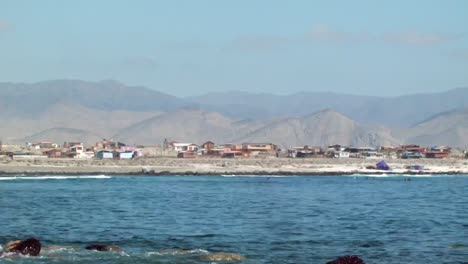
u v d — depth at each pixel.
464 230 82.69
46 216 98.00
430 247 68.75
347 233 79.38
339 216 100.38
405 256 63.34
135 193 158.12
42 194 149.75
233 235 77.31
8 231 80.44
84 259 60.00
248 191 172.38
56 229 82.69
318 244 70.50
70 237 75.44
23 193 152.88
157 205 120.62
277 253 64.62
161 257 61.22
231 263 59.25
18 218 94.88
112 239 73.81
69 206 116.19
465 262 60.38
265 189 183.88
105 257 60.97
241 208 115.06
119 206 117.44
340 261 56.19
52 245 67.56
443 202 133.88
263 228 84.19
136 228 84.06
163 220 93.56
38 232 79.69
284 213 105.31
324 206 120.88
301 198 144.62
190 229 83.12
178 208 114.19
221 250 66.31
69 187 183.00
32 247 62.16
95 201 129.12
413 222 91.75
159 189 177.88
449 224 89.44
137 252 64.31
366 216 100.50
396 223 90.38
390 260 61.28
